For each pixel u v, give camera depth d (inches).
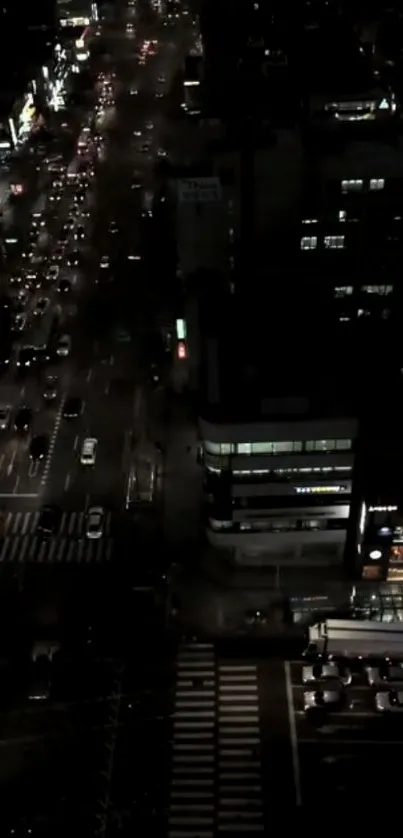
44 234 6294.3
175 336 4771.2
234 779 2684.5
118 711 2901.1
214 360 3292.3
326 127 4975.4
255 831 2527.1
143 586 3361.2
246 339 3449.8
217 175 4554.6
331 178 4350.4
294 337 3476.9
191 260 4741.6
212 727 2847.0
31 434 4234.7
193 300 4210.1
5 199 6865.2
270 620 3216.0
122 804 2610.7
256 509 3176.7
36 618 3238.2
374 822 2536.9
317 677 2992.1
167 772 2709.2
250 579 3383.4
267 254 4392.2
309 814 2568.9
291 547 3371.1
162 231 6190.9
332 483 3115.2
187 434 4185.5
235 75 6417.3
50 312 5285.4
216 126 5413.4
